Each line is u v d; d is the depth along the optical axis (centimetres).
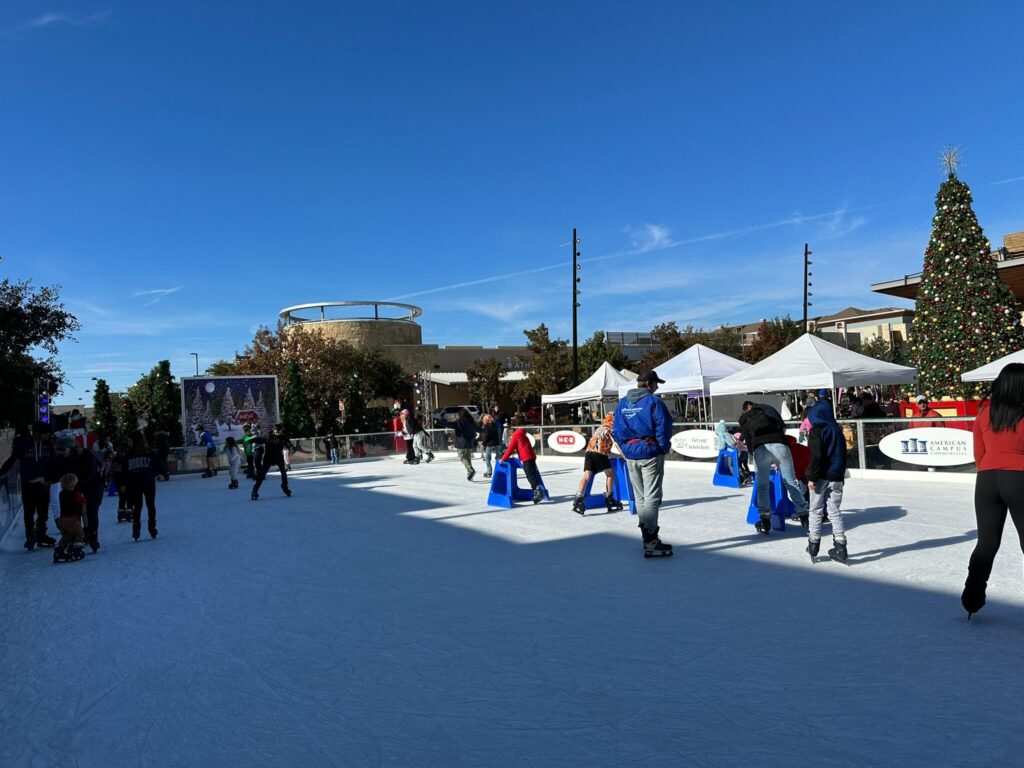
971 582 482
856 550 737
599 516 1079
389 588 692
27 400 2081
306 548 938
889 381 1795
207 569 841
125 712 423
